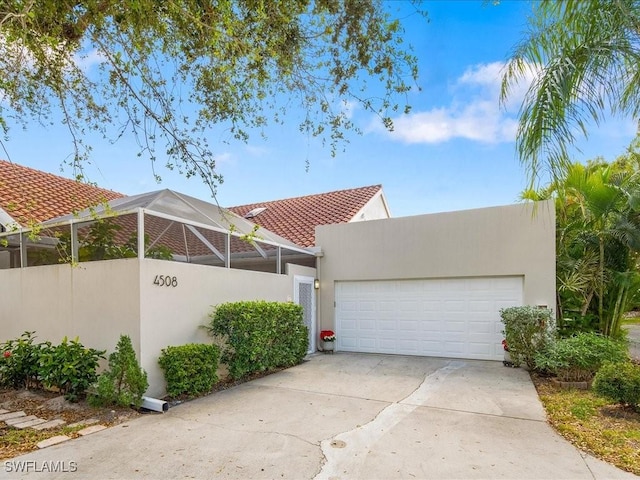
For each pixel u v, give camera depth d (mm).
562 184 4719
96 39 5984
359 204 16594
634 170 10258
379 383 8641
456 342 11508
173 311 7938
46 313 8688
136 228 7680
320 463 4707
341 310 13234
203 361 7754
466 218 11492
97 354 7332
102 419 6289
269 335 9312
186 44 6090
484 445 5234
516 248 10789
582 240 10609
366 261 12828
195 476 4391
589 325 10852
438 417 6359
